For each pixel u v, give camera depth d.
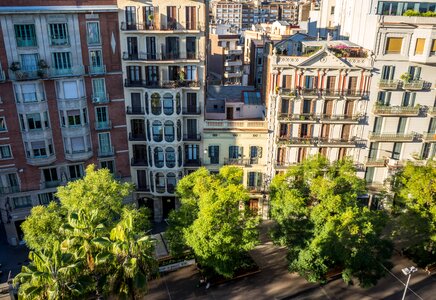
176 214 44.09
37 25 45.75
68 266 28.89
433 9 54.28
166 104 51.47
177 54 50.81
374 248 42.44
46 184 52.91
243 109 57.97
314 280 41.72
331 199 40.44
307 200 44.81
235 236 40.66
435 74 51.81
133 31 48.47
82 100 50.12
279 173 56.00
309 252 40.59
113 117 52.97
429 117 54.09
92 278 31.73
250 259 48.59
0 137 48.72
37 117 48.91
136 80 51.94
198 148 55.88
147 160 55.56
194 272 47.97
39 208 39.81
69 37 47.50
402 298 39.62
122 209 42.03
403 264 49.41
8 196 51.34
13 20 44.78
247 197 42.12
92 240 30.09
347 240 39.66
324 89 51.25
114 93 51.88
